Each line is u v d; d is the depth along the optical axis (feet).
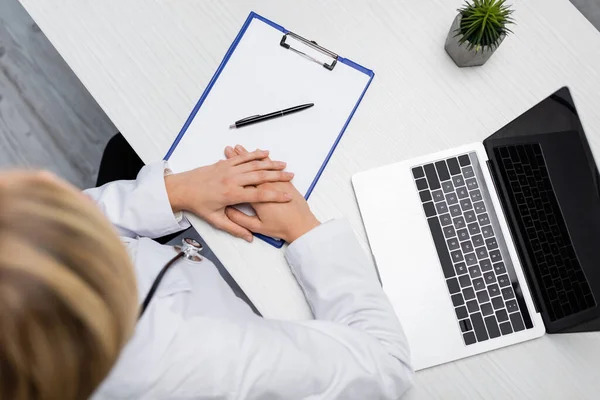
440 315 2.51
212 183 2.52
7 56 5.02
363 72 2.73
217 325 1.92
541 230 2.41
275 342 2.01
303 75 2.73
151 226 2.57
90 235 1.11
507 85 2.75
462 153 2.65
